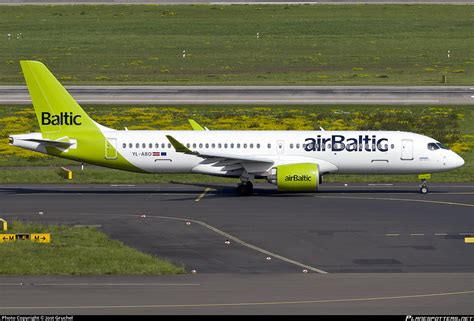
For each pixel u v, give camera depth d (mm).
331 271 137625
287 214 192375
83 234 165125
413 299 114500
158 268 135750
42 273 132250
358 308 109125
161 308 108688
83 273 132375
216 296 116250
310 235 168500
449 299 114625
